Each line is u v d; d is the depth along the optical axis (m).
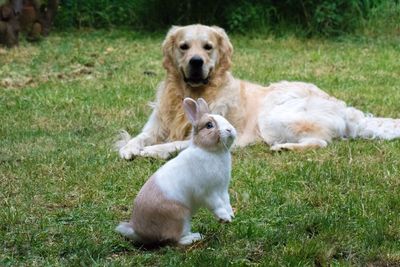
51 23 16.33
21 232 5.57
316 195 6.34
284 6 16.70
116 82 11.92
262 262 4.93
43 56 13.97
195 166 4.96
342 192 6.55
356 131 8.72
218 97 8.35
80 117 9.66
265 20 16.53
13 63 13.41
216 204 5.02
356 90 11.27
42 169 7.25
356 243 5.25
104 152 7.96
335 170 7.10
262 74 12.62
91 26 17.53
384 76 12.55
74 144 8.32
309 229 5.56
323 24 16.23
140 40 15.94
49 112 9.92
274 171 7.16
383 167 7.25
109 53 14.40
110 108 10.12
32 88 11.49
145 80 12.05
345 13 16.52
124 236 5.30
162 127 8.49
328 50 15.02
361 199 6.22
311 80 12.16
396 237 5.39
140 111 9.96
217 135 4.93
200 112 5.08
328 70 13.11
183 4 17.14
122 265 4.89
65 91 11.22
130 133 9.04
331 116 8.55
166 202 4.96
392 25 16.86
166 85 8.52
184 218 5.00
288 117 8.45
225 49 8.43
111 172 7.14
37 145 8.23
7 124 9.27
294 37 16.05
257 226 5.56
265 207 6.07
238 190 6.52
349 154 7.78
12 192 6.61
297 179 6.88
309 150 8.04
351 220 5.73
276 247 5.19
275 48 15.23
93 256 5.11
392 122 8.75
